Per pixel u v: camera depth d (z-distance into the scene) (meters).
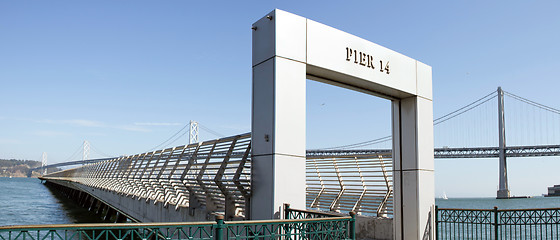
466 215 8.74
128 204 17.89
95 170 30.80
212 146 9.65
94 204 35.97
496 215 8.24
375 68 8.40
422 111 9.39
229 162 8.28
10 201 49.31
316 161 13.93
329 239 5.67
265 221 4.88
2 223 27.45
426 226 9.01
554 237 15.18
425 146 9.31
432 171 9.38
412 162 9.21
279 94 6.70
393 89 8.83
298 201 6.75
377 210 11.28
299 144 6.89
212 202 9.45
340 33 7.84
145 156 15.66
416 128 9.23
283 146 6.66
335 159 13.11
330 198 13.39
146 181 13.89
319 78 8.03
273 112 6.67
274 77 6.73
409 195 9.20
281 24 6.92
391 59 8.80
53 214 34.09
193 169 10.11
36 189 87.00
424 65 9.62
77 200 48.53
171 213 11.84
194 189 10.17
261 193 6.77
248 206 7.15
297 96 6.95
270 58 6.88
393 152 9.74
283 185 6.58
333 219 5.59
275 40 6.81
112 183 21.97
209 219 9.09
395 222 9.47
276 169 6.53
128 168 17.97
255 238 4.82
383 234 10.53
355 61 8.01
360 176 12.38
